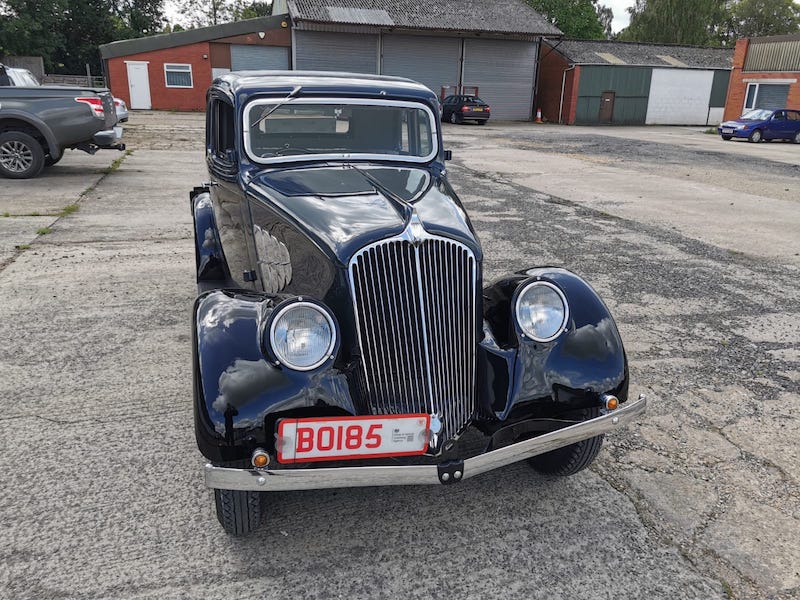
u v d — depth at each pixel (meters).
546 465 3.23
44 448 3.35
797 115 26.56
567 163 16.45
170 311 5.27
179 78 29.45
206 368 2.47
